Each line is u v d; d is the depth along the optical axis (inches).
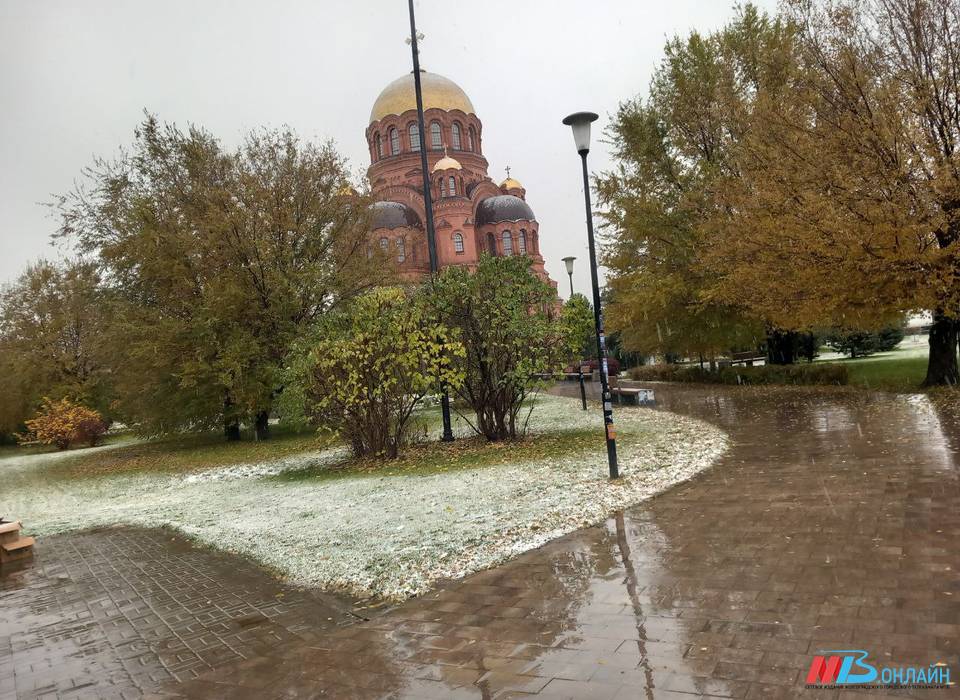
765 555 211.9
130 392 877.8
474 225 2404.0
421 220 2321.6
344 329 542.9
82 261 1161.4
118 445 1170.6
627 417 700.0
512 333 522.3
